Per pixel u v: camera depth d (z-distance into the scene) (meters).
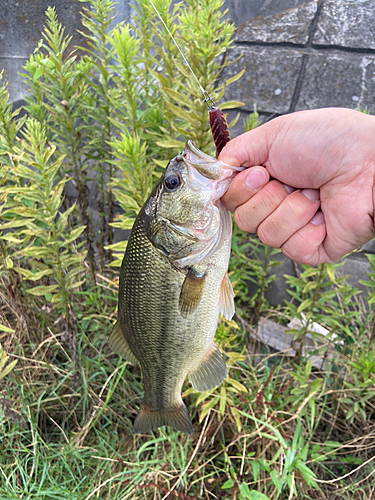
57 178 0.34
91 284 0.36
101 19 0.30
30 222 0.26
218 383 0.20
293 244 0.18
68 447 0.28
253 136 0.17
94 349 0.34
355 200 0.17
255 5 0.42
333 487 0.29
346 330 0.30
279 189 0.17
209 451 0.30
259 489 0.27
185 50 0.27
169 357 0.20
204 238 0.17
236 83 0.41
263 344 0.38
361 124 0.16
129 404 0.33
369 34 0.38
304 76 0.39
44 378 0.32
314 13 0.40
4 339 0.33
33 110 0.31
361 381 0.31
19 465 0.26
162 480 0.28
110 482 0.27
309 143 0.16
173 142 0.25
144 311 0.19
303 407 0.30
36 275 0.26
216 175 0.17
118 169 0.35
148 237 0.18
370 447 0.30
